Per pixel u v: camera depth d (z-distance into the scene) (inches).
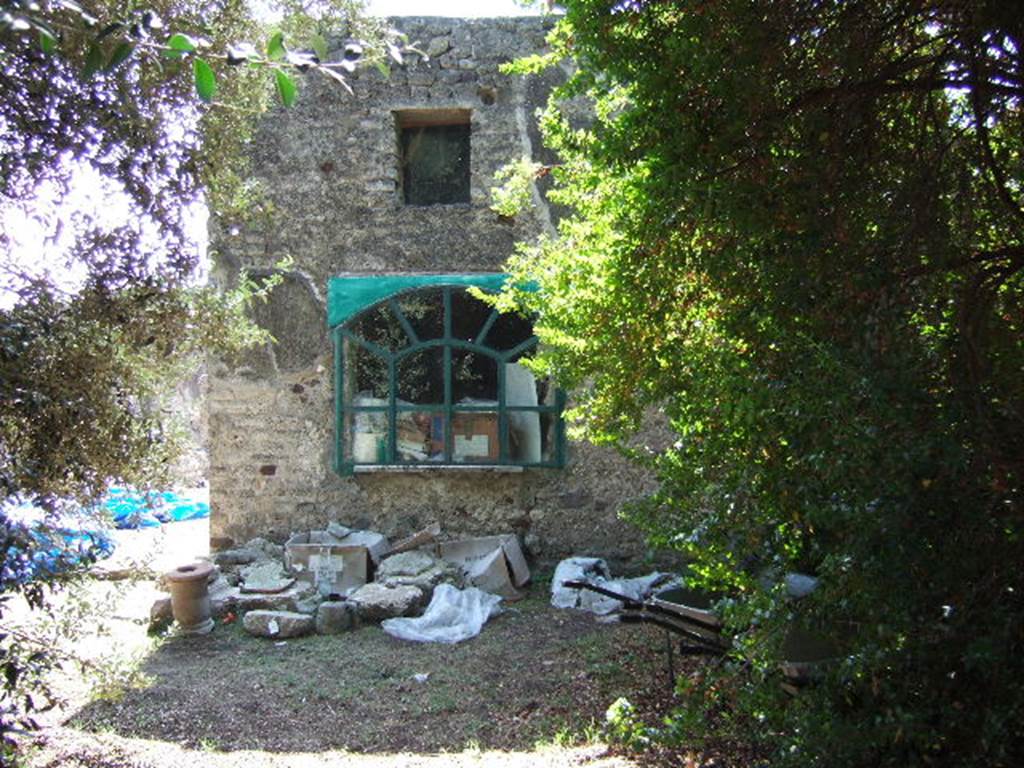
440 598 285.7
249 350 330.3
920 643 91.3
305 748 186.7
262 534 328.2
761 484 108.7
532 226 325.7
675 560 319.3
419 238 328.8
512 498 325.7
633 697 201.0
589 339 152.7
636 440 315.6
